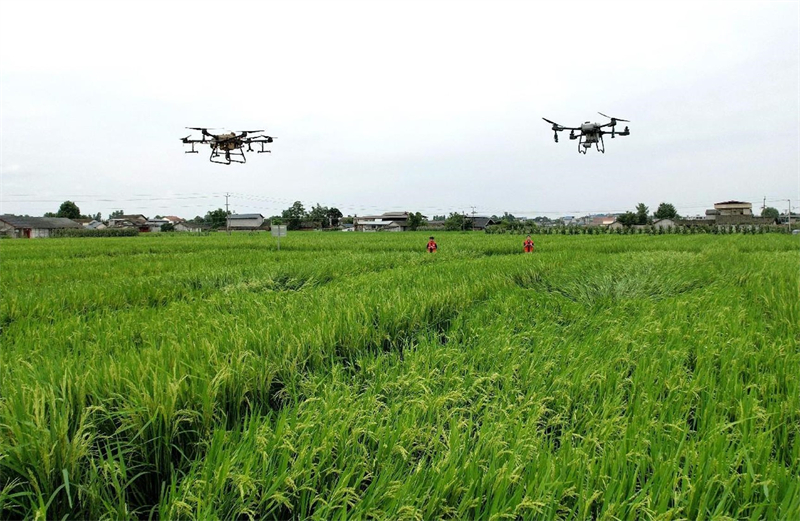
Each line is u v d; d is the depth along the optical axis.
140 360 3.60
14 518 2.47
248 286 10.01
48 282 11.13
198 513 2.25
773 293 7.39
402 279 9.51
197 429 3.12
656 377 4.14
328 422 3.03
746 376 4.31
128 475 2.87
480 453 2.81
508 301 7.36
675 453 2.82
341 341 5.02
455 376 3.97
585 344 4.96
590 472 2.57
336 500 2.37
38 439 2.48
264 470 2.54
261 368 3.80
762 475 2.57
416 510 2.23
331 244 32.66
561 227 72.69
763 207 100.69
